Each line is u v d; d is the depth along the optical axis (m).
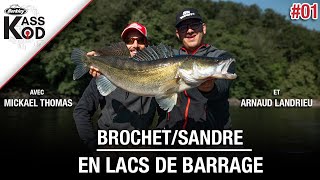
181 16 4.84
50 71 30.89
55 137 13.44
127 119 4.87
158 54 4.17
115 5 36.56
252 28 44.44
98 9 35.72
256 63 38.16
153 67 4.12
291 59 43.22
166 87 4.09
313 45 43.50
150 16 36.62
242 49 38.84
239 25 44.22
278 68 39.69
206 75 3.88
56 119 18.42
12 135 14.01
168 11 39.09
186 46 4.87
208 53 4.76
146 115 4.85
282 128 18.53
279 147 12.70
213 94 4.20
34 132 14.64
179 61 4.00
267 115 23.25
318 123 20.38
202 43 4.88
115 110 4.85
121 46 4.38
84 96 5.00
